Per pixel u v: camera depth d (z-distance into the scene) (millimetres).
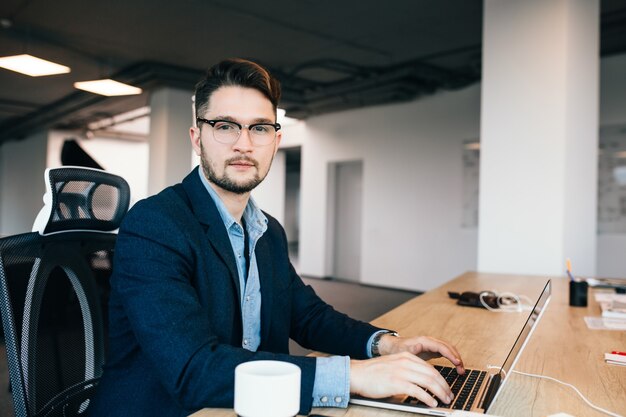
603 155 5918
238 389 651
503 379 930
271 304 1138
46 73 5391
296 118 9414
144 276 902
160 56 6738
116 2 4992
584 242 3693
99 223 1286
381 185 8281
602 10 4750
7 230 14734
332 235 9297
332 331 1213
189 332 866
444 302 1991
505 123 3736
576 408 896
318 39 5906
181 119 7961
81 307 1224
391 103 8156
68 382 1166
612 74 5859
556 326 1629
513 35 3709
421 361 895
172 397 882
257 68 1043
